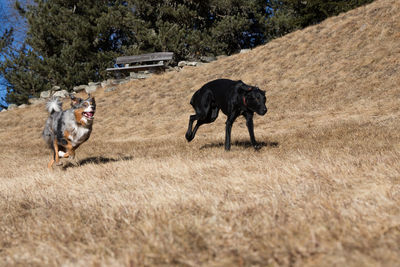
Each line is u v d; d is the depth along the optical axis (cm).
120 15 2853
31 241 263
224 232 248
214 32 2917
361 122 940
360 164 430
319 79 1504
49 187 496
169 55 2342
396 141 623
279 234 232
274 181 386
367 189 324
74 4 3056
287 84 1571
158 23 2847
